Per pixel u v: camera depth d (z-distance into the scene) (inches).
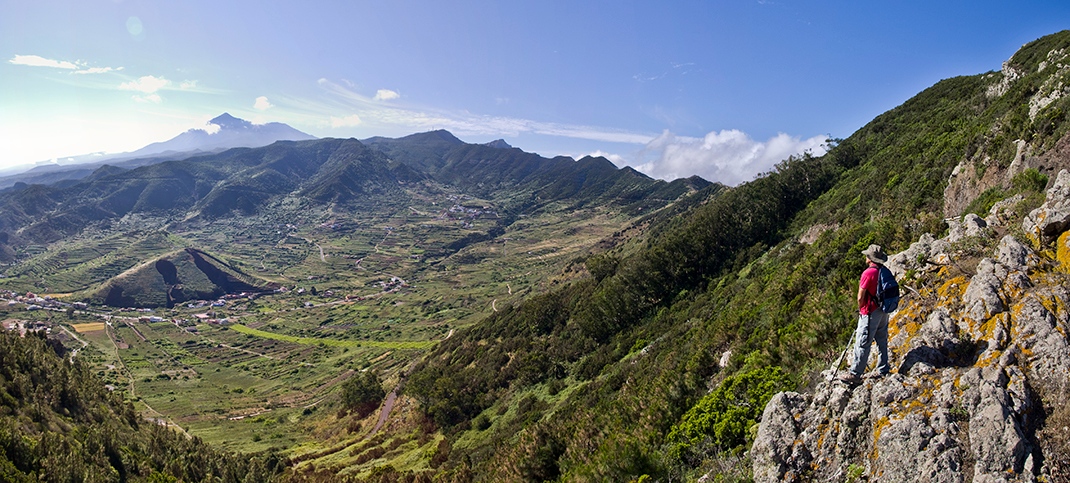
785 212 2444.6
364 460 2317.9
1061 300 299.7
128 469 1707.7
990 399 263.9
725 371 681.0
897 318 389.7
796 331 569.9
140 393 5177.2
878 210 1424.7
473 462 1512.1
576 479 655.8
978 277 351.3
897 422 290.8
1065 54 1483.8
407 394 3002.0
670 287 2269.9
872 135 3051.2
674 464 508.1
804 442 344.8
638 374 1217.4
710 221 2440.9
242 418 4239.7
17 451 1334.9
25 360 2239.2
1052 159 700.0
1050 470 232.8
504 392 2356.1
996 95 2048.5
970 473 251.4
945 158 1373.0
